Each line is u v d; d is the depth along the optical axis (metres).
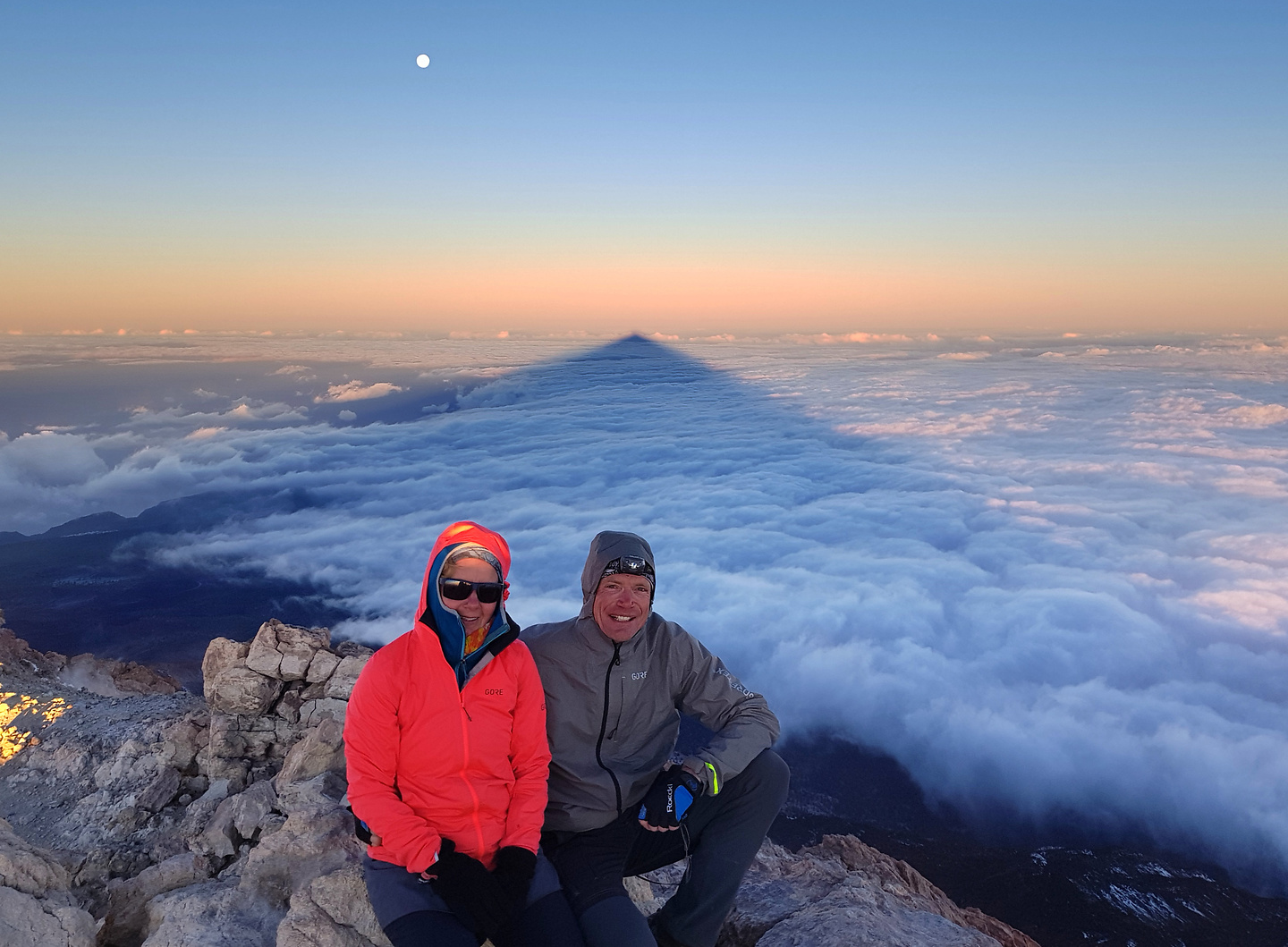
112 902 3.12
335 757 3.82
